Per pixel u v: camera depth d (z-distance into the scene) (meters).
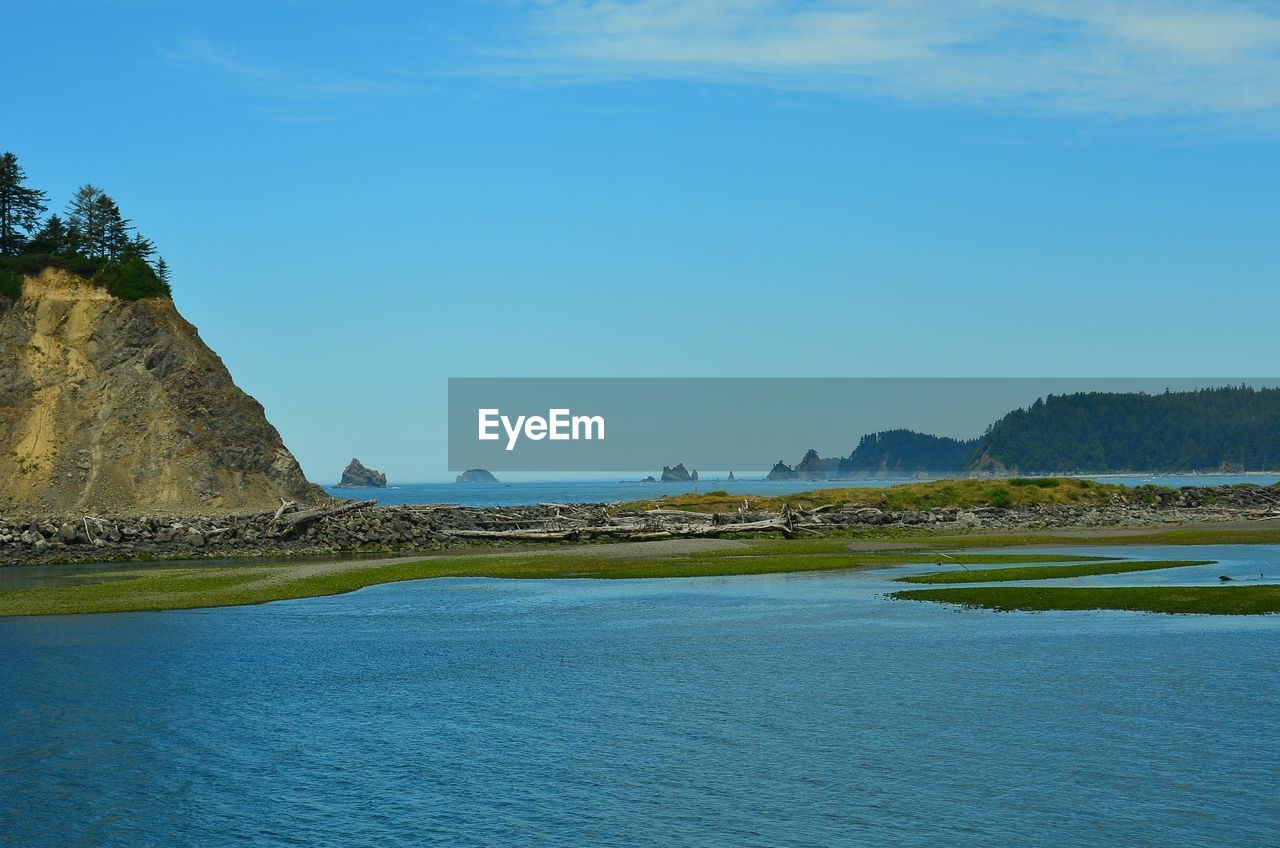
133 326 129.88
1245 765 25.38
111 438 123.06
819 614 51.22
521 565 76.88
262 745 28.55
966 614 49.94
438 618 52.06
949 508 122.31
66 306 131.12
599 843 21.52
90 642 44.69
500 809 23.53
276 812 23.55
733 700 32.91
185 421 125.25
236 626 49.50
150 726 30.52
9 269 131.00
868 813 22.81
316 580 66.44
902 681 35.03
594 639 45.00
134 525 96.25
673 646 42.91
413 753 27.72
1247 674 34.88
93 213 149.00
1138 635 42.78
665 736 28.97
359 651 42.44
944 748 27.20
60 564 82.62
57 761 27.28
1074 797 23.50
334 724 30.64
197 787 25.23
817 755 26.91
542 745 28.31
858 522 114.69
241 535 97.12
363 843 21.78
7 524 94.69
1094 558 77.12
